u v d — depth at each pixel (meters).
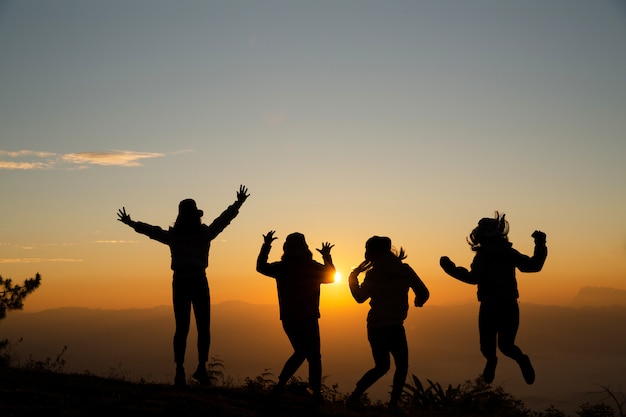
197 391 10.41
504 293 9.98
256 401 10.27
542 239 9.99
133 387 10.26
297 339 9.62
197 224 10.68
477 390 13.47
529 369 9.93
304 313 9.64
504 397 13.65
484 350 10.18
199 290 10.58
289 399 10.56
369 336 10.22
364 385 10.27
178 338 10.61
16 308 22.66
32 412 8.10
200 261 10.60
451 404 13.23
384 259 10.15
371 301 10.25
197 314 10.62
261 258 9.80
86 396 9.30
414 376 13.60
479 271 10.09
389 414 10.08
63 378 10.41
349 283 10.27
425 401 13.21
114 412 8.48
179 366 10.62
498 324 10.02
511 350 10.02
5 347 14.23
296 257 9.76
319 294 9.80
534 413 13.43
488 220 10.16
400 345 10.06
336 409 10.09
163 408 8.82
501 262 10.06
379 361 10.19
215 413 8.86
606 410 12.92
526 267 9.93
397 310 10.07
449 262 10.33
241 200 10.91
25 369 11.02
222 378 12.03
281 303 9.76
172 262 10.62
